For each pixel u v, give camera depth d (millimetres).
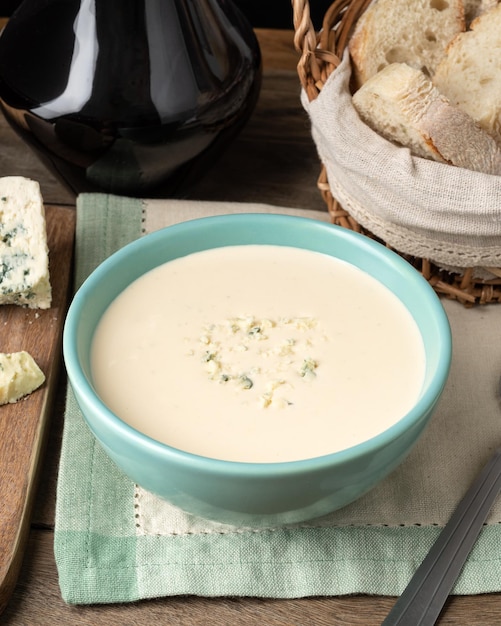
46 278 654
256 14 1185
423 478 603
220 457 541
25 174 771
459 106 696
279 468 513
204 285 612
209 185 768
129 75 679
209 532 579
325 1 1144
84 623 553
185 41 684
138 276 611
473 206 624
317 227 622
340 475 522
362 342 586
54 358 643
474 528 575
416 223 640
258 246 632
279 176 778
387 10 700
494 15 691
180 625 554
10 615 555
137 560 567
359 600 564
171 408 557
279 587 562
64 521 577
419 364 578
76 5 676
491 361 655
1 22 882
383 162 636
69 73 682
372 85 655
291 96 838
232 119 718
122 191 742
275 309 602
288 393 562
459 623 556
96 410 530
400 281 601
